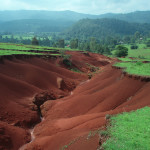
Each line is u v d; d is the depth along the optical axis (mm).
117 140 10062
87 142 11648
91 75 53125
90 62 76125
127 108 17547
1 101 23891
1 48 55969
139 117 13047
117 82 28281
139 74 25641
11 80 30172
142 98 20578
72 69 57875
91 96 26094
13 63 38469
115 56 113688
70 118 21375
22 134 20391
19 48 61906
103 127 12789
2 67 34719
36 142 17891
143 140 9656
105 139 10594
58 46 140750
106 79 33625
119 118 13305
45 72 40531
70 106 25703
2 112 22297
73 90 40375
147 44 160500
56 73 43750
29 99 28875
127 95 23469
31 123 24016
